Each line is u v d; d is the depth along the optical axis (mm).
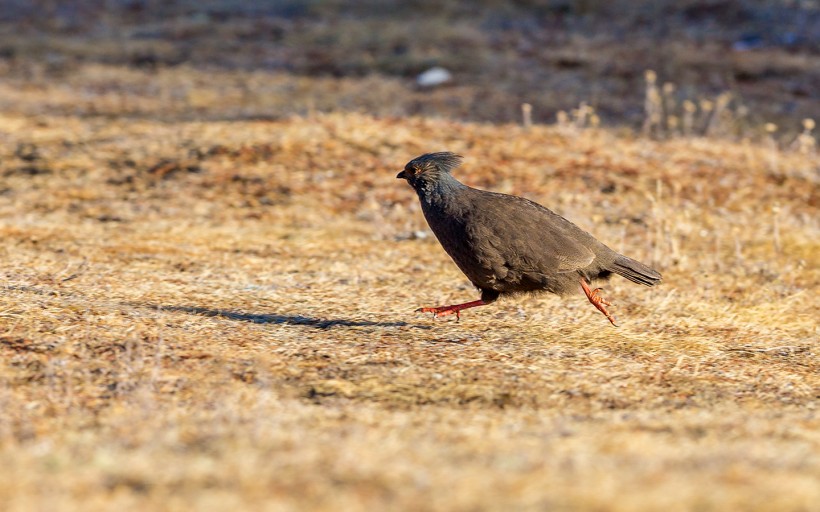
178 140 21125
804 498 6434
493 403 9305
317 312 12320
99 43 32844
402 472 6945
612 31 33781
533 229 11156
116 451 7508
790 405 9648
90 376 9539
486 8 36000
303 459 7258
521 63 30500
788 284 14617
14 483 6801
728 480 6777
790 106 26828
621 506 6270
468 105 26547
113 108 25531
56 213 17172
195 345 10539
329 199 18422
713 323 12570
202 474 6938
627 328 12141
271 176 19188
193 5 37156
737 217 18031
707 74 29469
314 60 30953
